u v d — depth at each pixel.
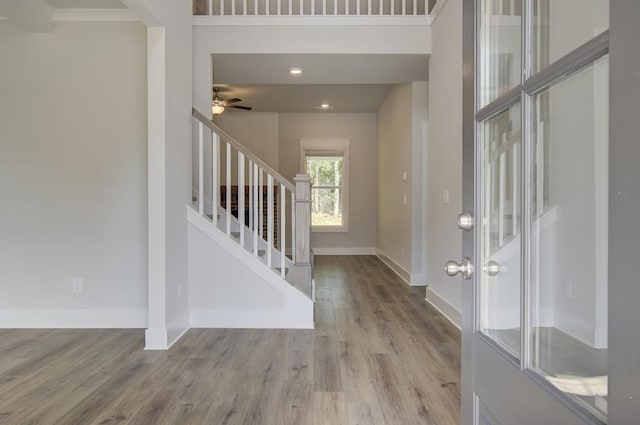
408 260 5.99
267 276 3.84
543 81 0.86
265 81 5.46
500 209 1.09
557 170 0.86
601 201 0.72
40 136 3.77
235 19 4.37
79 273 3.80
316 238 9.10
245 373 2.81
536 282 0.90
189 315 3.83
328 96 7.37
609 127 0.64
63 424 2.16
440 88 4.21
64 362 3.00
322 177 9.14
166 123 3.32
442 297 4.35
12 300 3.81
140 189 3.79
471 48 1.22
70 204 3.79
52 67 3.76
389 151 7.31
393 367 2.91
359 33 4.43
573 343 0.79
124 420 2.20
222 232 3.83
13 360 3.03
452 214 3.95
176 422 2.19
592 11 0.72
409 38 4.45
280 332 3.71
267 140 8.59
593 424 0.68
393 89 6.82
